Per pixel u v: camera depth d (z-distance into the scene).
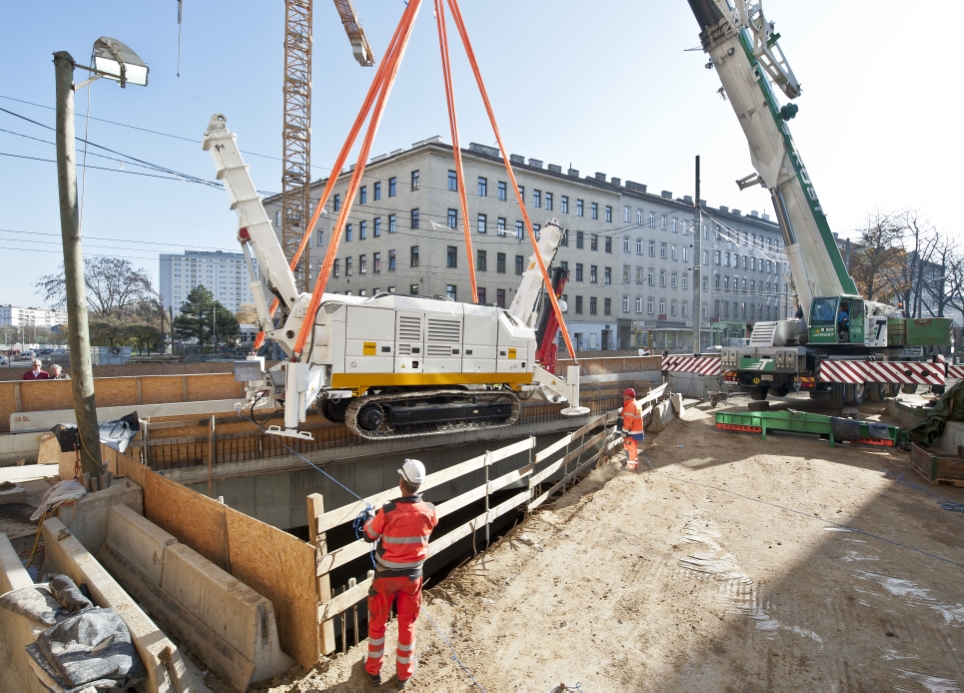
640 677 4.13
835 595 5.35
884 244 37.34
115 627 3.76
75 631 3.63
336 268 44.81
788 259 14.35
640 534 6.91
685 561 6.12
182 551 5.06
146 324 55.28
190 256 155.75
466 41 9.03
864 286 39.91
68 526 6.23
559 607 5.17
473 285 10.64
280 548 4.42
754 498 8.22
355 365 8.26
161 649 3.63
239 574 4.95
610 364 20.72
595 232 47.62
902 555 6.27
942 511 7.64
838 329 13.73
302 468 9.45
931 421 10.34
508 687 4.01
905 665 4.25
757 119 13.49
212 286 157.12
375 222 41.47
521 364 10.52
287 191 35.62
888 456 10.38
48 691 3.52
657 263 52.94
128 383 12.66
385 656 4.38
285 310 8.85
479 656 4.39
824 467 9.61
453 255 38.84
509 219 41.66
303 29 34.84
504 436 12.26
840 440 11.13
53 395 11.84
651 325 51.06
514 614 5.05
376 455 10.22
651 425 12.82
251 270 8.55
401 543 3.98
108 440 8.35
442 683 4.04
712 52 13.59
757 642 4.58
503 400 10.23
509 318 10.66
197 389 13.61
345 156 7.80
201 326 51.22
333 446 9.77
